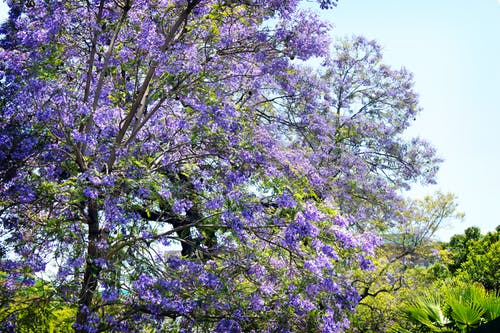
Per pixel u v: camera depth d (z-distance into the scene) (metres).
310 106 14.28
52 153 9.34
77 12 9.88
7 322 8.32
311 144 14.82
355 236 9.35
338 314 8.91
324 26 10.69
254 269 9.03
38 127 8.75
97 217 8.97
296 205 8.62
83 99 9.51
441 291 13.16
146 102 9.84
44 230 8.17
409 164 17.92
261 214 9.22
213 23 9.72
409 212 19.05
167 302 8.28
